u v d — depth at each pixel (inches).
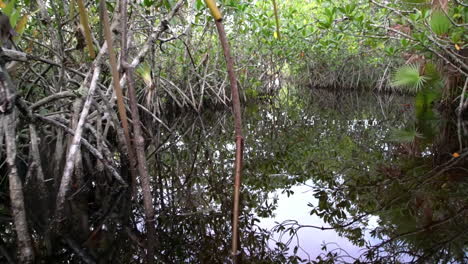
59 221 93.4
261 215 103.9
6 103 71.8
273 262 75.7
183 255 79.0
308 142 214.1
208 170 156.9
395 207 107.3
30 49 130.0
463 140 191.8
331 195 121.1
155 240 86.8
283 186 132.3
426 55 245.0
